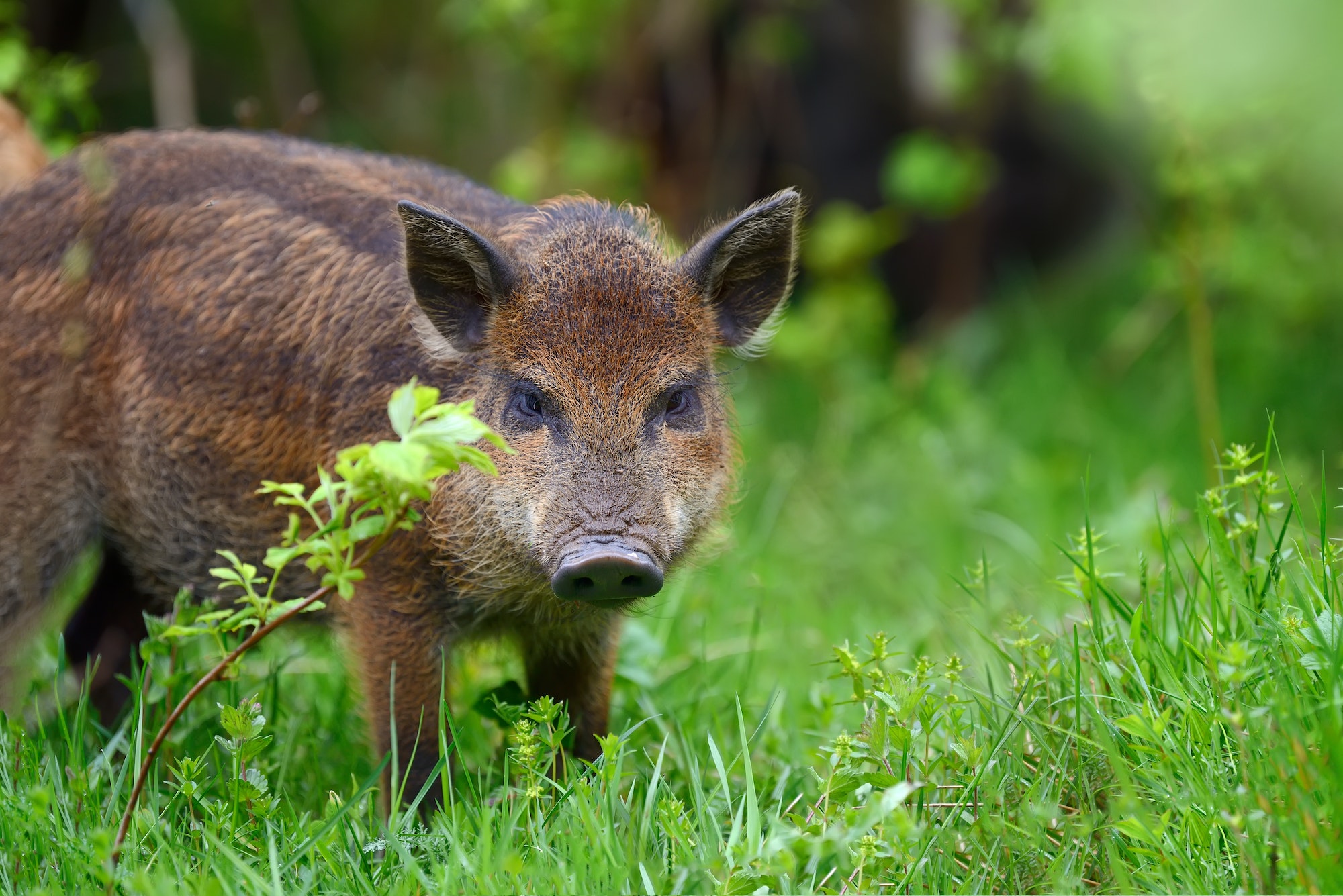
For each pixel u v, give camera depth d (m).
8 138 11.88
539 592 9.24
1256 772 6.93
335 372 9.55
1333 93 13.55
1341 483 15.01
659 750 9.49
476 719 10.16
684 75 21.84
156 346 9.87
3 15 14.47
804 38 21.59
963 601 13.04
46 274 9.99
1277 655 7.52
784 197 9.62
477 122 22.80
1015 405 18.88
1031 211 23.08
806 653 12.27
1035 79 20.50
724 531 10.10
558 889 6.98
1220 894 6.76
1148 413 17.92
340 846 7.71
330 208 10.05
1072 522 15.09
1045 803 7.49
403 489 7.07
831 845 6.79
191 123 18.81
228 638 10.13
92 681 10.76
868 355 20.55
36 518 9.88
